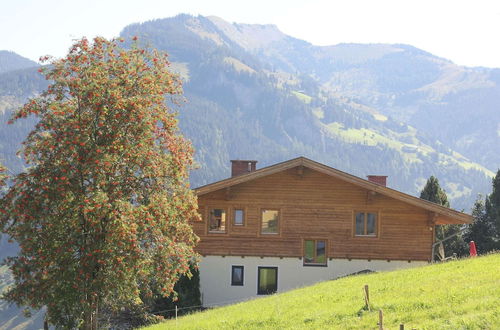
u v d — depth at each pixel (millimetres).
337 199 42250
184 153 26844
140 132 24438
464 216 41500
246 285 42000
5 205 23500
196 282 38969
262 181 42438
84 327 25469
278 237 42156
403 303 21984
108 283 23688
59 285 24094
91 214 22703
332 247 42031
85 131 23578
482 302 19844
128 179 24562
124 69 25359
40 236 23781
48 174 23109
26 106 24547
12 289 24594
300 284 41875
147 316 34625
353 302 24359
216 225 42406
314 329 20984
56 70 24953
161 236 24859
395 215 42125
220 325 24500
